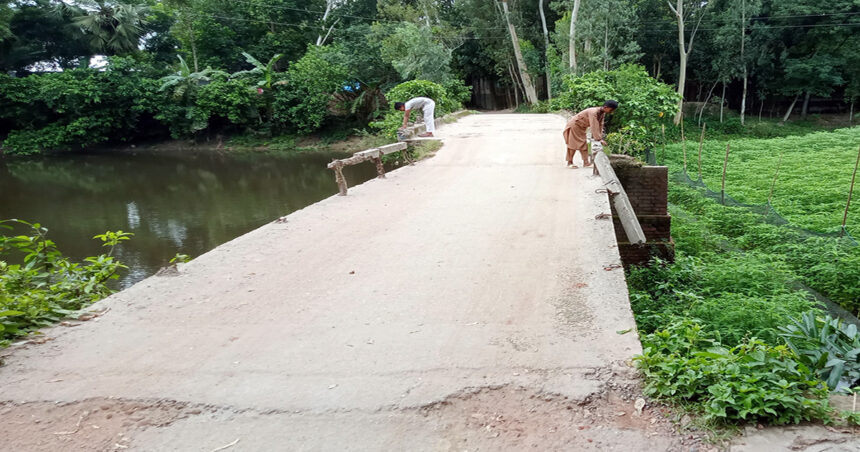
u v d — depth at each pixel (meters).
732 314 6.21
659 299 7.23
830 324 4.16
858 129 30.92
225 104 38.31
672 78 43.69
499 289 4.48
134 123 40.03
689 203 14.85
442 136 14.70
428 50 29.81
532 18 40.97
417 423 2.87
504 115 23.28
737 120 39.59
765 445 2.61
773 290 7.66
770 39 37.81
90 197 23.22
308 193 22.58
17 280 5.08
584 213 6.64
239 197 22.25
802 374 3.03
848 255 9.23
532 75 38.59
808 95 40.47
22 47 43.78
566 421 2.85
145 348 3.72
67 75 38.31
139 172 30.38
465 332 3.77
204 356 3.59
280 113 38.72
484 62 43.34
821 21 37.69
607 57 30.98
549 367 3.29
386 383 3.20
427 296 4.41
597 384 3.11
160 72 41.97
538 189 8.09
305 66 37.81
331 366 3.40
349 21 44.59
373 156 9.45
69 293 5.04
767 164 20.84
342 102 37.97
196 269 5.20
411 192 8.34
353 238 6.07
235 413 2.99
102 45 45.31
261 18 42.25
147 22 47.94
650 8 39.94
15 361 3.59
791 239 10.81
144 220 18.61
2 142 39.69
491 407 2.97
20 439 2.86
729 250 10.86
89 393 3.21
